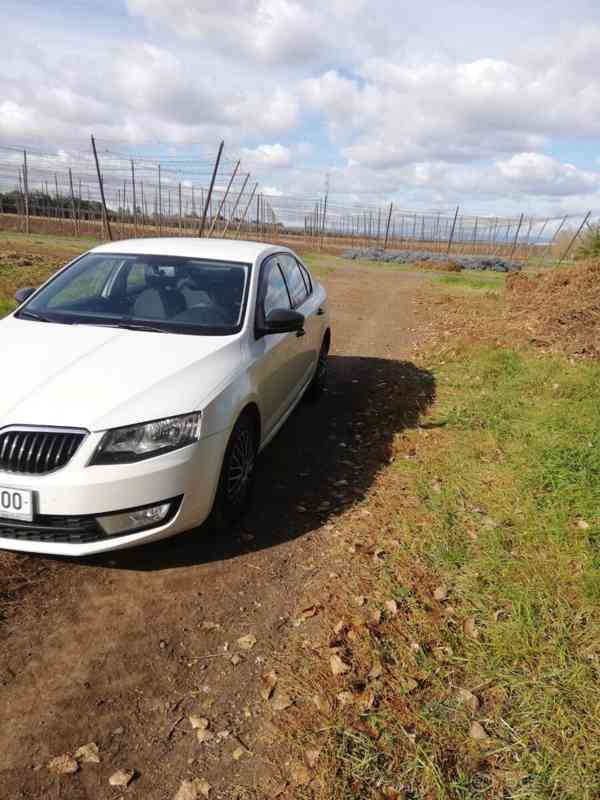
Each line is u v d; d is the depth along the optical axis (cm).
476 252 5791
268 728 230
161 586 314
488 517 391
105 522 294
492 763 216
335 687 250
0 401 299
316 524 383
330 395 665
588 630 281
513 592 308
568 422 537
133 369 328
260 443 411
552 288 1305
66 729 228
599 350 818
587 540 350
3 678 250
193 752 220
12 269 1239
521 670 259
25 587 306
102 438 289
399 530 374
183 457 308
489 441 508
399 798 201
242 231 5531
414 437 529
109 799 202
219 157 2612
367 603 305
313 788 205
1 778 206
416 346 962
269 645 276
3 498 288
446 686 251
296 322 416
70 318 398
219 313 405
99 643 272
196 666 262
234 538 362
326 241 6688
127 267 447
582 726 228
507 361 775
